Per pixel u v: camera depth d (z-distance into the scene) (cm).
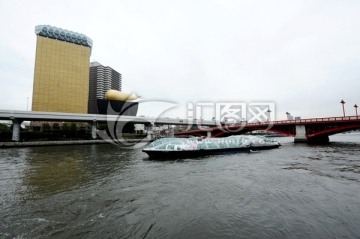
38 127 10050
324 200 1355
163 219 1112
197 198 1447
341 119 5409
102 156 3844
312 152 4053
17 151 4709
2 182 1927
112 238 927
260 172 2292
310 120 6106
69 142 6625
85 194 1556
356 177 1969
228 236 935
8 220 1114
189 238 923
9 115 6162
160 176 2161
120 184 1847
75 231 990
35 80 11750
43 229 1011
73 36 12900
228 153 4084
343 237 914
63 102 12419
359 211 1176
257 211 1200
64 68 12538
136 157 3694
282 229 987
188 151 3606
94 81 19000
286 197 1427
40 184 1855
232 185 1767
